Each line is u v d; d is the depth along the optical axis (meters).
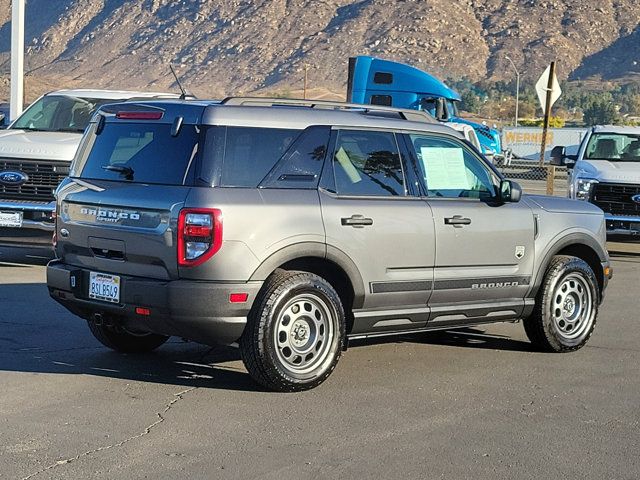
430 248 8.54
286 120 7.97
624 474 6.27
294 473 6.13
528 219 9.25
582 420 7.40
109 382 8.07
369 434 6.93
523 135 56.91
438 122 9.02
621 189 16.86
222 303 7.44
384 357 9.27
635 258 17.50
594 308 9.78
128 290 7.67
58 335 9.72
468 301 8.91
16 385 7.90
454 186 8.88
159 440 6.68
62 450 6.43
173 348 9.38
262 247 7.58
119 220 7.80
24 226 13.70
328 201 8.00
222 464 6.26
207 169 7.56
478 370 8.86
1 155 13.73
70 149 13.80
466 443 6.79
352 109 8.59
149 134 7.93
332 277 8.24
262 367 7.67
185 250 7.42
